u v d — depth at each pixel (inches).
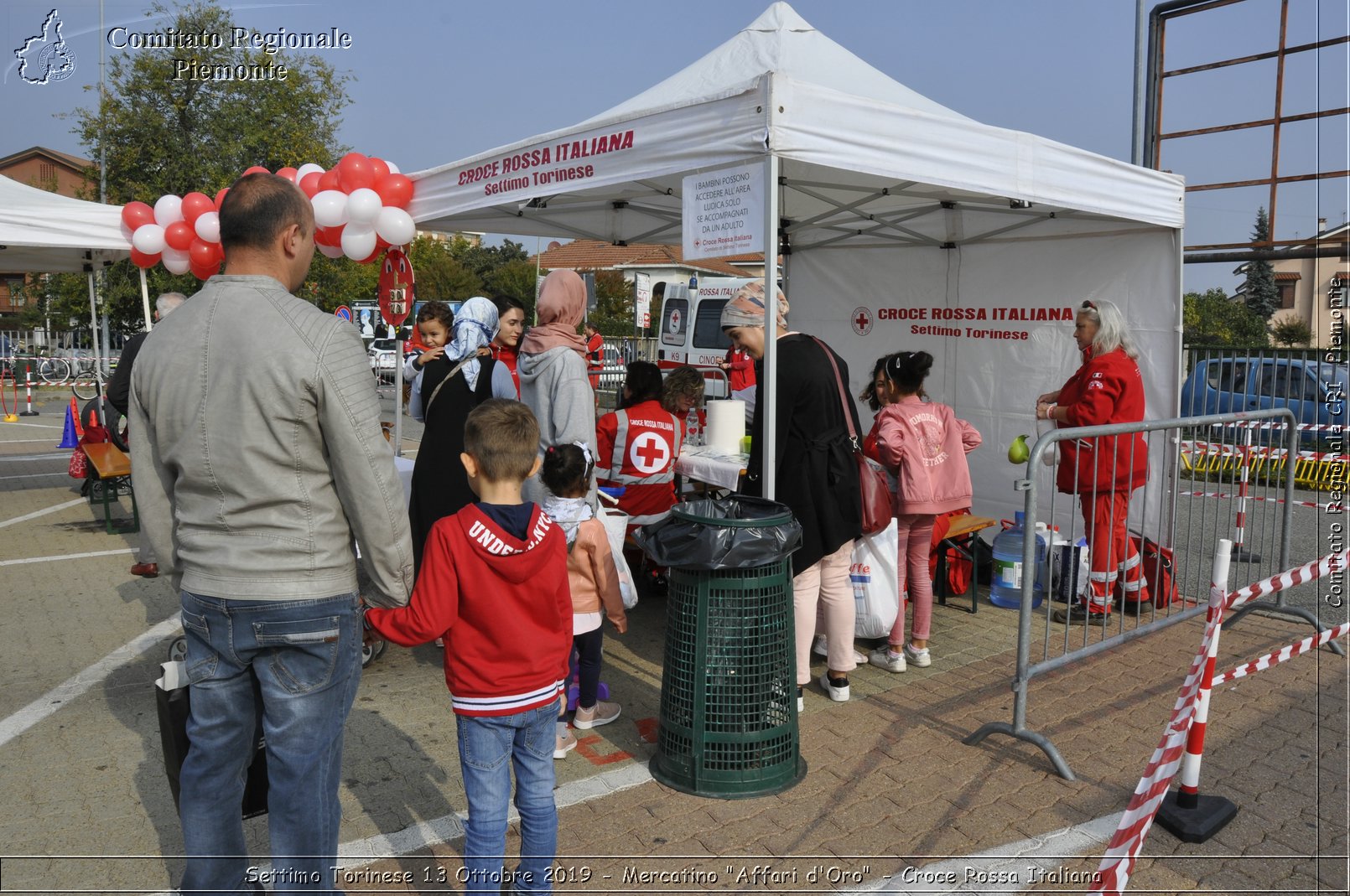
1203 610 199.0
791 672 138.9
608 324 1295.5
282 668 88.1
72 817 129.1
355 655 92.9
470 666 98.3
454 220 266.2
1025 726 160.9
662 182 225.9
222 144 761.0
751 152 141.7
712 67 205.9
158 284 792.9
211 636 87.6
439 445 169.9
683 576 136.9
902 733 157.9
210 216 286.2
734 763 135.9
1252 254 343.6
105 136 743.7
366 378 89.5
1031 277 265.9
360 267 962.1
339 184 233.9
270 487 85.4
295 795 89.6
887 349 303.1
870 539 181.6
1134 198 214.8
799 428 157.8
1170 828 127.3
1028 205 238.2
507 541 96.2
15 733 156.5
